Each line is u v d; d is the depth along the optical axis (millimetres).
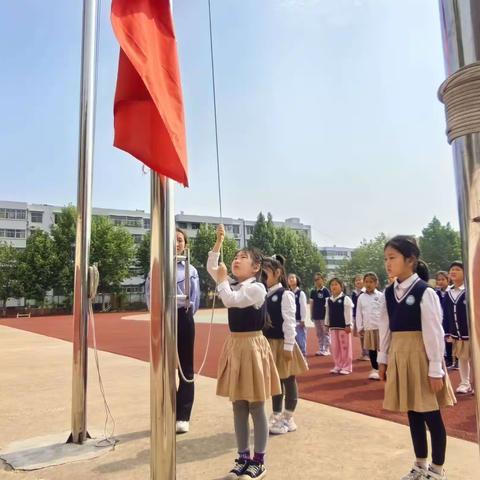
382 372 3467
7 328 20844
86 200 4305
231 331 3633
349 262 71062
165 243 2398
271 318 4566
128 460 3809
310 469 3549
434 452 3156
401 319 3264
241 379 3438
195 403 5703
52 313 42562
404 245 3350
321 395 6332
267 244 58281
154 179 2428
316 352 11695
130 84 2348
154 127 2379
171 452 2363
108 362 9273
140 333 17078
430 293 3189
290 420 4531
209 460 3787
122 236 46281
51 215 59875
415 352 3184
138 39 2291
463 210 1418
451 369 8492
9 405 5633
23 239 57719
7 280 42219
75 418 4223
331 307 8453
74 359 4270
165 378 2365
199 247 50875
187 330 4621
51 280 42500
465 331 6500
